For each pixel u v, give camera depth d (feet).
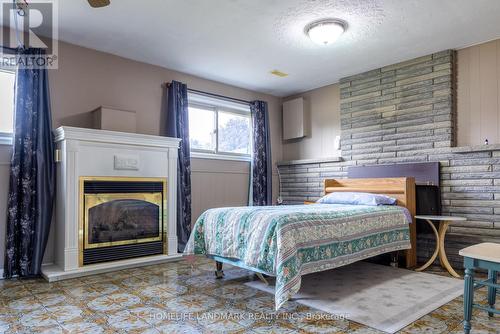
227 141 16.97
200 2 9.27
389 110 14.23
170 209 13.16
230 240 9.22
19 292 9.00
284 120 18.81
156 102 14.17
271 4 9.36
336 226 9.00
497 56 11.71
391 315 7.36
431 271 11.25
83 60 12.28
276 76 15.64
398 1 9.16
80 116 12.13
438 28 10.81
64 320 7.10
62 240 10.80
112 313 7.48
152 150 12.78
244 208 10.35
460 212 12.13
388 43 11.96
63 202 10.78
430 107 13.01
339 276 10.63
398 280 10.15
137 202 12.39
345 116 15.79
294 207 10.94
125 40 11.78
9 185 10.51
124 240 11.95
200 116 16.01
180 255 13.00
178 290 9.14
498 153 11.34
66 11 9.75
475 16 10.03
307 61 13.75
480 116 12.05
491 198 11.44
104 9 9.66
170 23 10.53
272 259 7.82
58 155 11.16
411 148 13.50
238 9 9.64
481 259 6.19
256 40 11.75
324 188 14.94
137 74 13.66
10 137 10.72
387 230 10.68
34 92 10.93
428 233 12.41
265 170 17.67
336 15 9.93
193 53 12.94
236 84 16.79
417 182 13.09
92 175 11.23
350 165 15.53
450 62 12.55
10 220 10.36
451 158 12.41
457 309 7.70
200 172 15.58
